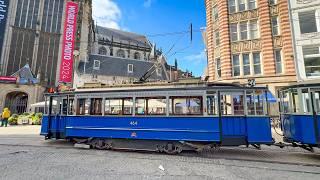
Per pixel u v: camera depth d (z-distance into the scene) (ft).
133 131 34.35
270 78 63.26
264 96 31.45
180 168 24.59
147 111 34.42
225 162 27.71
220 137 30.55
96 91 37.40
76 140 37.83
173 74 184.75
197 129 31.65
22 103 160.56
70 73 162.91
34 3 204.74
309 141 28.63
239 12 71.05
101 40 283.59
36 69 194.39
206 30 82.64
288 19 63.87
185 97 33.17
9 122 87.76
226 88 32.07
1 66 183.42
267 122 30.81
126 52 298.56
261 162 27.96
